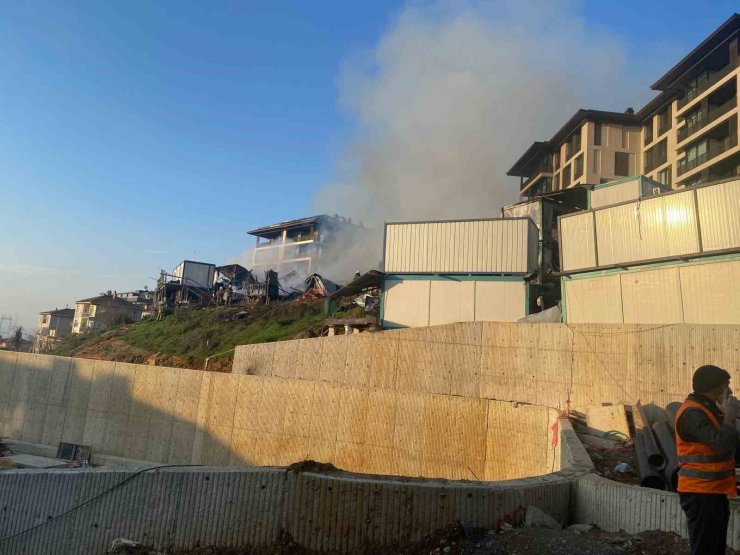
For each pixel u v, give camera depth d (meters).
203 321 32.91
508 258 18.98
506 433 13.32
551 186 59.94
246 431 17.34
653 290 14.13
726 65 44.84
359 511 5.28
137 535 5.82
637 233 14.66
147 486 5.93
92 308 70.25
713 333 11.55
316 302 30.28
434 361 15.77
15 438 21.73
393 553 5.04
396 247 20.83
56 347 42.34
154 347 30.98
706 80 44.62
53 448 20.61
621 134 53.12
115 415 20.17
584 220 16.16
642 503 4.98
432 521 5.11
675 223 13.81
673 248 13.77
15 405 22.19
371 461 15.03
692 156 45.34
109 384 20.62
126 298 77.56
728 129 42.16
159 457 18.77
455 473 13.86
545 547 4.46
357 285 23.17
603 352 12.98
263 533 5.52
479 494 5.13
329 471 5.72
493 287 19.02
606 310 15.22
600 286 15.50
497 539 4.75
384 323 20.50
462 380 15.20
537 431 12.59
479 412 13.90
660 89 50.22
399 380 16.25
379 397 15.34
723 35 42.47
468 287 19.36
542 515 5.13
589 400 12.92
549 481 5.70
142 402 19.70
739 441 6.39
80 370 21.34
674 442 6.70
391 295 20.59
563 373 13.50
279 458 16.48
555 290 18.97
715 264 12.91
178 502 5.82
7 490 6.19
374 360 16.86
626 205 15.04
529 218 18.98
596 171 52.09
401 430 14.83
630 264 14.63
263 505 5.58
